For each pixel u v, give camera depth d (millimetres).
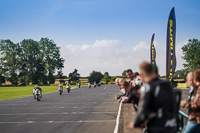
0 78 114562
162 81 2842
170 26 12023
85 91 46281
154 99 2764
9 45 112688
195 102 3762
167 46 12055
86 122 10898
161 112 2754
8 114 14406
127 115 3049
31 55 116625
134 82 6625
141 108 2746
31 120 11859
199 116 3730
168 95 2773
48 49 114250
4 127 10117
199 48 76500
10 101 24344
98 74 152125
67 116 12992
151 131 2812
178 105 3717
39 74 114188
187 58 76625
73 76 150375
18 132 8992
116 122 10656
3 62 111500
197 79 3848
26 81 113312
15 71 114875
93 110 15508
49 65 110000
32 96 32656
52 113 14383
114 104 19266
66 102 22094
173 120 2783
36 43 121625
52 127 9836
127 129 3014
